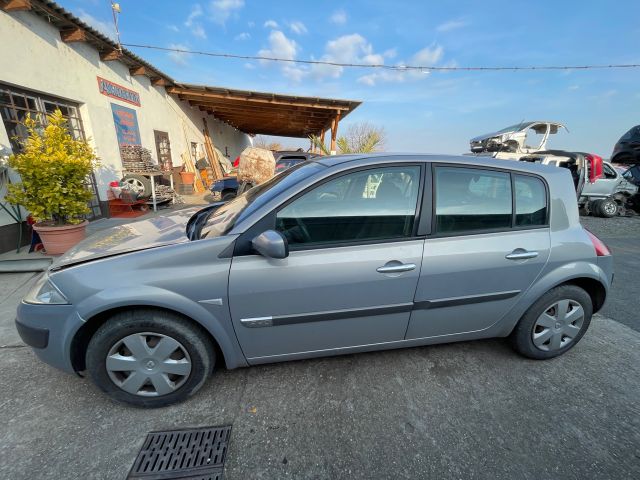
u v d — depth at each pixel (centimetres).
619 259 510
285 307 186
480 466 162
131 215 734
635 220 916
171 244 189
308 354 206
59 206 441
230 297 178
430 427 183
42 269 397
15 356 235
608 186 949
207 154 1470
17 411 187
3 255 450
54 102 589
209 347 191
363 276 189
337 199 192
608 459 167
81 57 641
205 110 1442
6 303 317
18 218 475
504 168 216
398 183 199
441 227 202
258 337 192
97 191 688
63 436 171
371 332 206
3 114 487
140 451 164
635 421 191
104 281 171
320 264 183
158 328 179
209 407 193
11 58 489
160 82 974
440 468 160
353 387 212
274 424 183
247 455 164
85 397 199
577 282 244
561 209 225
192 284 174
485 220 210
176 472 154
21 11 504
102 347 177
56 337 175
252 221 181
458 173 208
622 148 1055
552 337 238
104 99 712
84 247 205
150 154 849
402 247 194
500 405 201
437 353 250
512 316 227
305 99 1157
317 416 189
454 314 214
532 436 179
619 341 273
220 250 177
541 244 217
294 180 202
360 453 167
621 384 221
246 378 218
